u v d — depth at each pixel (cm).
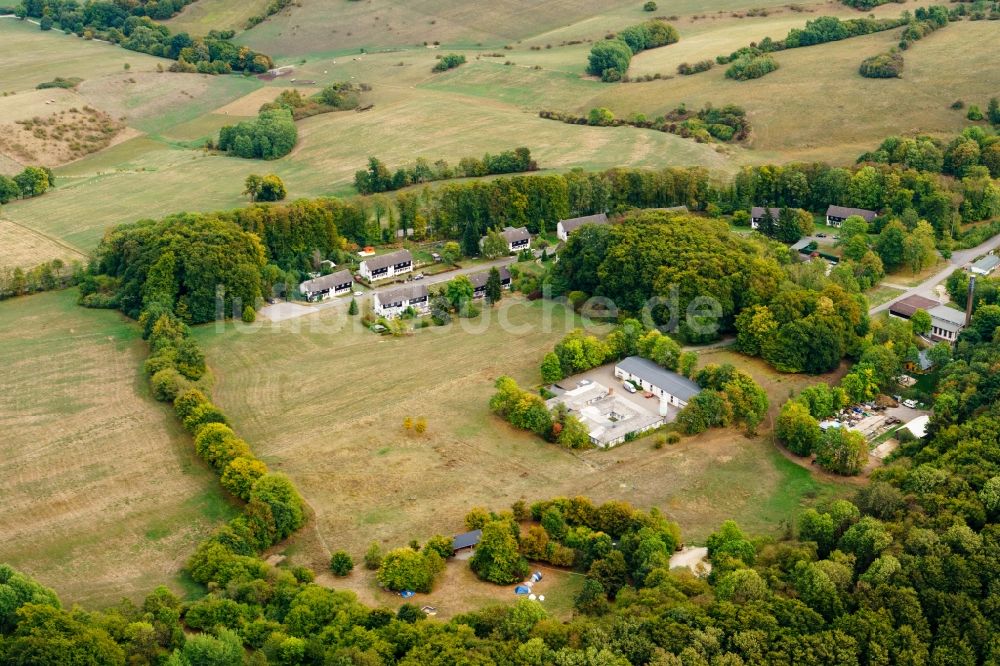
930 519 18200
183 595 17850
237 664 15500
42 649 14962
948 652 15550
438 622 16425
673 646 15550
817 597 16638
